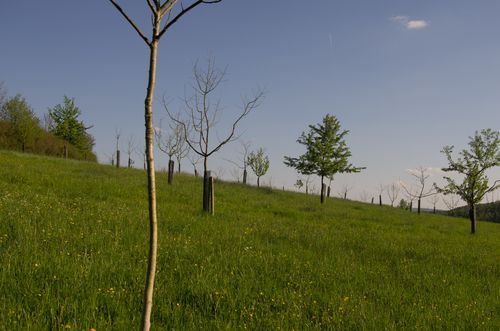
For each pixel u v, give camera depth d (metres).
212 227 11.66
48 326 4.37
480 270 10.73
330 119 35.91
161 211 13.44
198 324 4.97
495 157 23.12
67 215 10.21
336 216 21.48
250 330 5.01
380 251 11.60
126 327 4.47
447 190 24.12
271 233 12.05
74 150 46.47
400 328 5.57
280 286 6.85
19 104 39.81
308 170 36.19
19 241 7.12
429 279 8.73
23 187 14.51
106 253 7.24
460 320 6.21
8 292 5.02
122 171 27.12
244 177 36.69
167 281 6.25
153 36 2.69
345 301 6.32
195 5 2.75
